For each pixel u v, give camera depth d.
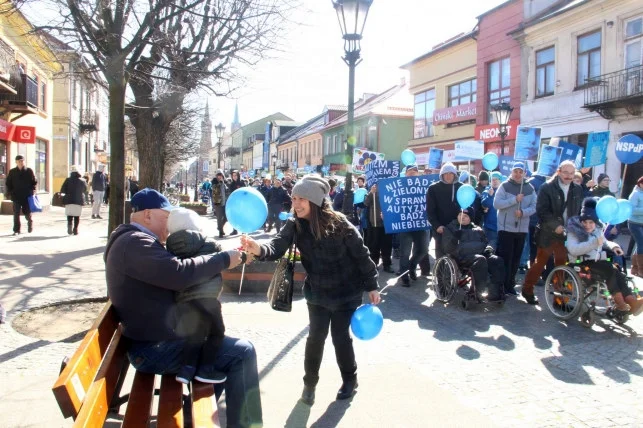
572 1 19.73
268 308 6.61
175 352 2.99
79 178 13.08
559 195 6.83
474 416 3.71
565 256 6.76
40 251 10.26
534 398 4.05
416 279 8.98
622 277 6.03
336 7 8.12
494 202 7.65
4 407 3.61
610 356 5.06
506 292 7.76
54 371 4.26
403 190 8.55
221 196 15.20
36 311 5.96
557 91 19.61
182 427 2.55
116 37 5.68
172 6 5.95
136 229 3.07
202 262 2.95
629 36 16.83
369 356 4.99
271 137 76.19
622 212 6.45
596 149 10.71
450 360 4.91
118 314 3.05
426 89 29.05
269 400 3.96
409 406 3.87
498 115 16.55
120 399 3.37
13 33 17.64
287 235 3.75
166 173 44.00
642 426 3.59
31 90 18.73
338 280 3.81
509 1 21.92
